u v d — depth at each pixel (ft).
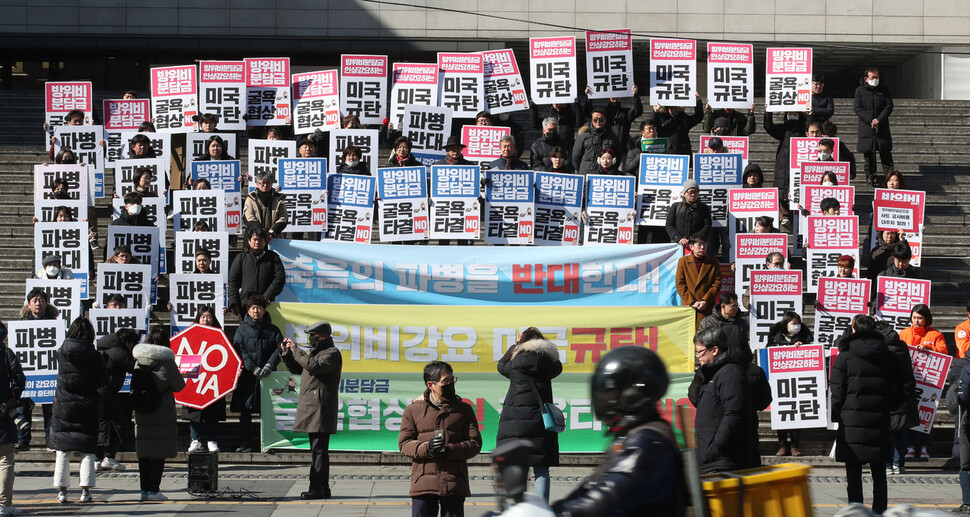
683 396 46.39
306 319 46.65
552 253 48.70
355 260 48.42
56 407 37.14
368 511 35.53
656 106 61.00
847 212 55.88
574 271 48.62
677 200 53.47
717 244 55.42
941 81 96.22
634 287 48.65
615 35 60.95
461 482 29.55
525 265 48.57
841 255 52.16
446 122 58.80
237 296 48.03
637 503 14.02
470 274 48.42
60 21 94.63
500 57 62.44
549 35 95.81
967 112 80.79
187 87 62.69
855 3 96.17
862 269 57.26
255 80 62.64
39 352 44.88
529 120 80.94
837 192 55.93
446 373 29.71
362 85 61.77
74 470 44.75
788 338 46.85
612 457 14.51
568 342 46.73
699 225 51.98
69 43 94.68
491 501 38.32
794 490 18.95
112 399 43.29
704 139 58.95
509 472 14.60
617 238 52.06
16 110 80.12
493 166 55.57
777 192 54.24
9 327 44.73
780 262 49.78
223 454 45.91
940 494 40.91
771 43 96.22
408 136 58.59
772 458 46.80
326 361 37.73
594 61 61.00
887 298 48.98
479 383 46.62
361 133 55.98
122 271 48.37
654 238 54.34
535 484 34.88
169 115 62.64
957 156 72.84
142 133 60.54
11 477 34.99
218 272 49.47
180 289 48.03
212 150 57.21
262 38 95.45
